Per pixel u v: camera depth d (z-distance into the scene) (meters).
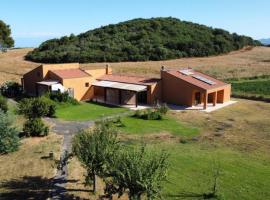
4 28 131.38
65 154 33.88
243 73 101.00
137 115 52.47
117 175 20.64
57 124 47.88
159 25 163.62
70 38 150.50
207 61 126.19
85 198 25.97
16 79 87.38
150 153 22.92
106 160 23.30
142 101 64.38
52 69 68.06
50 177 29.53
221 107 60.62
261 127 47.75
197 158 34.88
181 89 62.06
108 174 22.70
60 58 118.88
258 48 168.88
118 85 63.88
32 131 41.25
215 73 99.94
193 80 62.69
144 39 144.62
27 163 32.53
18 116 50.12
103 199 25.91
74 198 25.86
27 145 37.97
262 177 30.61
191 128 46.75
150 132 44.34
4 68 103.31
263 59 132.75
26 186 27.80
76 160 33.22
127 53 127.31
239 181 29.66
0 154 34.91
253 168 32.66
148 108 59.00
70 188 27.50
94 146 24.20
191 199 26.30
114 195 26.36
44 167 31.62
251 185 28.95
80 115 53.56
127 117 52.28
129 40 147.88
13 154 35.09
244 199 26.56
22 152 35.66
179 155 35.62
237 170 32.03
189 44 141.88
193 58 134.75
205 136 43.09
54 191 26.95
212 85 61.97
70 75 65.50
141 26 162.62
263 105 62.88
